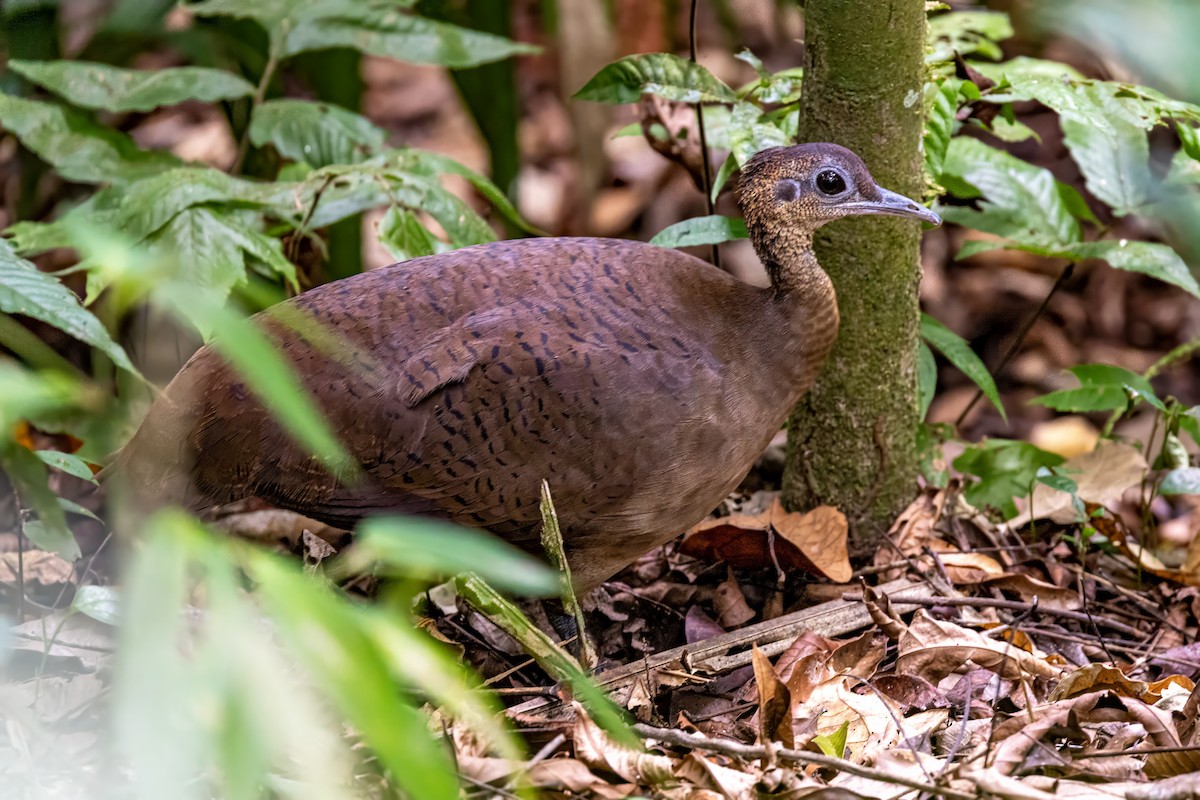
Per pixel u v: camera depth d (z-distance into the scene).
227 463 6.59
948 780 5.05
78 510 6.93
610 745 5.25
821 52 7.22
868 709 6.00
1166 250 8.19
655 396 6.48
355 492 6.53
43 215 11.22
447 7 10.93
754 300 6.95
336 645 3.25
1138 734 5.77
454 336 6.43
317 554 7.54
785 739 5.65
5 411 3.84
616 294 6.64
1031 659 6.32
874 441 7.78
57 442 9.20
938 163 7.49
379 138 9.20
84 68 8.95
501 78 10.55
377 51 9.20
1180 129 7.35
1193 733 5.77
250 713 3.08
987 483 8.28
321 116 9.13
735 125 7.52
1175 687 6.32
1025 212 8.53
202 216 7.67
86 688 6.38
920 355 8.33
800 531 7.58
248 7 9.24
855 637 7.02
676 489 6.63
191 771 4.85
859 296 7.47
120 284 3.80
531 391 6.37
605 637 7.46
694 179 8.59
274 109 9.13
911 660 6.40
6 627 4.86
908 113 7.25
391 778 4.91
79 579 7.80
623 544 6.82
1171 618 7.47
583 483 6.48
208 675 3.09
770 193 6.87
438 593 7.56
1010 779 5.02
